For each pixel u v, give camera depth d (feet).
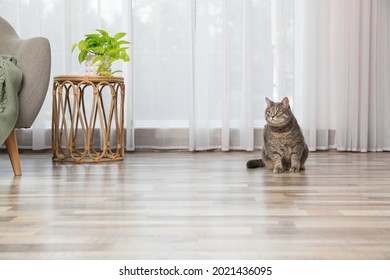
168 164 10.44
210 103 13.35
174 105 13.37
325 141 13.37
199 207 5.95
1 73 8.48
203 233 4.76
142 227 5.00
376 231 4.81
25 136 12.96
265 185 7.59
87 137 11.41
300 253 4.14
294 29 13.23
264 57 13.32
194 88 13.10
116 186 7.56
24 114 8.73
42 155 12.31
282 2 13.00
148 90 13.28
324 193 6.88
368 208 5.88
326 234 4.71
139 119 13.28
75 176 8.68
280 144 9.05
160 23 13.20
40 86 8.79
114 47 10.77
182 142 13.38
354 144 13.12
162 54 13.25
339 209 5.82
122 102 11.15
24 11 12.82
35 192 7.07
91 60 10.79
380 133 13.23
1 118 8.32
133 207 5.97
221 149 13.35
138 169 9.62
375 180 8.09
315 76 13.15
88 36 10.69
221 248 4.29
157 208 5.90
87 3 12.92
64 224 5.16
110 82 10.80
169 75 13.32
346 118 13.19
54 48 12.91
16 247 4.36
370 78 13.23
